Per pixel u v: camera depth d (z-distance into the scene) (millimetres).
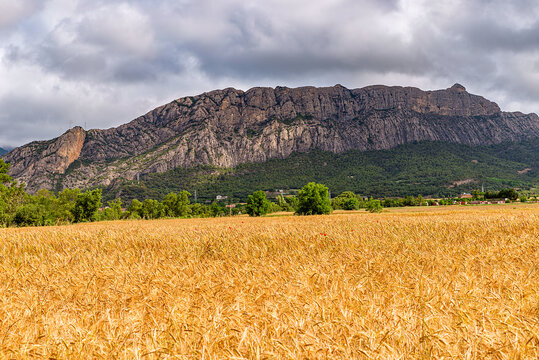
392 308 5395
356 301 5875
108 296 7004
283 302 5941
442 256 10258
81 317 5707
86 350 4316
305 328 4691
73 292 7469
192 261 10297
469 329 4438
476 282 6832
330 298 6000
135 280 7945
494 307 5336
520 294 5984
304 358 3947
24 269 10133
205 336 4324
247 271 8570
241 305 5910
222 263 10320
